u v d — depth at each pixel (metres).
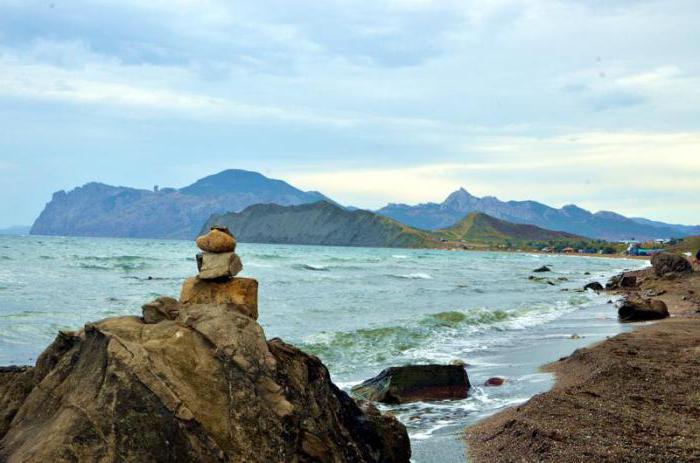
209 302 10.34
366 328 28.84
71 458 7.65
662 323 31.50
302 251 163.12
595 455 11.10
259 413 8.80
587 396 15.26
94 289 43.06
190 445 8.13
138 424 8.02
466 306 41.06
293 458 8.85
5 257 69.50
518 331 30.91
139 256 86.88
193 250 131.25
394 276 71.75
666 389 15.85
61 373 9.06
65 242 154.12
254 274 62.00
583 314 39.06
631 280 63.75
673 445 11.59
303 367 9.95
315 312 34.75
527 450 11.80
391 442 11.20
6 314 29.92
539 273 94.62
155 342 8.80
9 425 9.03
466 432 13.89
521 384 18.77
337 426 10.00
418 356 23.64
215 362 8.94
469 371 20.80
